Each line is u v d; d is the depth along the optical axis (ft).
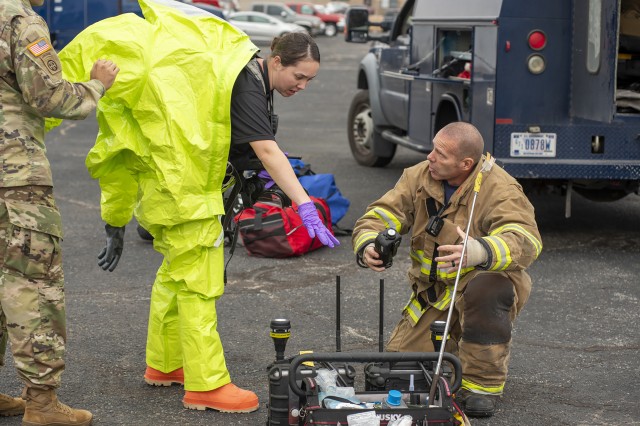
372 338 21.12
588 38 27.25
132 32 15.52
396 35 41.09
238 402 16.48
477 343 16.35
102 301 23.67
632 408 17.26
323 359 13.21
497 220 15.70
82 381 18.11
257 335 21.17
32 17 14.12
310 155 47.62
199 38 15.75
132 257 28.17
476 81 29.17
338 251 29.17
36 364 14.83
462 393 16.75
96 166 16.26
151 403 17.01
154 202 15.93
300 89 16.02
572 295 24.68
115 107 15.87
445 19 32.17
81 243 29.73
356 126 44.27
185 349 16.51
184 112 15.52
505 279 16.15
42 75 13.94
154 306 17.49
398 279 26.09
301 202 15.52
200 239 15.96
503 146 28.22
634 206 36.14
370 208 16.75
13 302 14.64
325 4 269.23
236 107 15.69
